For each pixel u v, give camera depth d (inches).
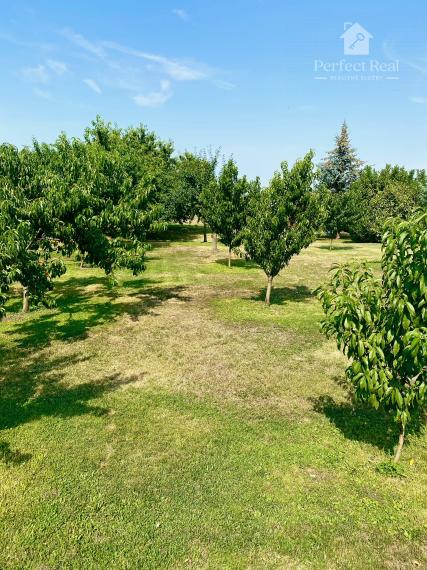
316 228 579.8
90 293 668.7
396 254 203.2
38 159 599.2
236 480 221.1
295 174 549.3
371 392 206.7
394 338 203.9
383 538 184.2
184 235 1728.6
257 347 430.9
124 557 172.9
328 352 419.2
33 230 432.1
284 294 679.1
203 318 533.0
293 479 223.0
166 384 340.8
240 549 177.2
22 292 653.3
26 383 339.0
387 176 1633.9
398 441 262.2
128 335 463.2
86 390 327.6
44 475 223.6
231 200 883.4
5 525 188.5
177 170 1439.5
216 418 287.1
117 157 1035.9
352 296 212.7
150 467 231.5
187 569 167.3
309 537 183.9
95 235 493.4
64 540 180.9
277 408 303.3
